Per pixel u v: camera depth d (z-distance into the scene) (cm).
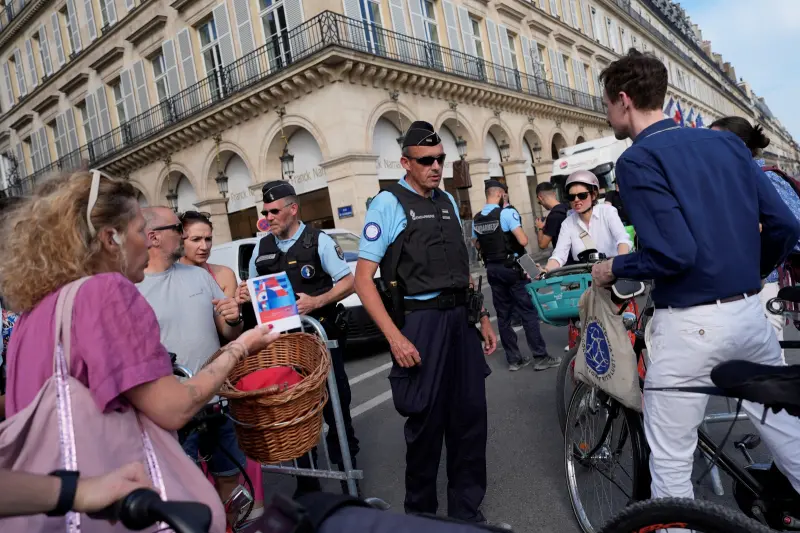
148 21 1739
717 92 6331
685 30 6069
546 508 276
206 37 1656
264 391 179
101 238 135
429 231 251
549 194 583
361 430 430
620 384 208
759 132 294
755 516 195
